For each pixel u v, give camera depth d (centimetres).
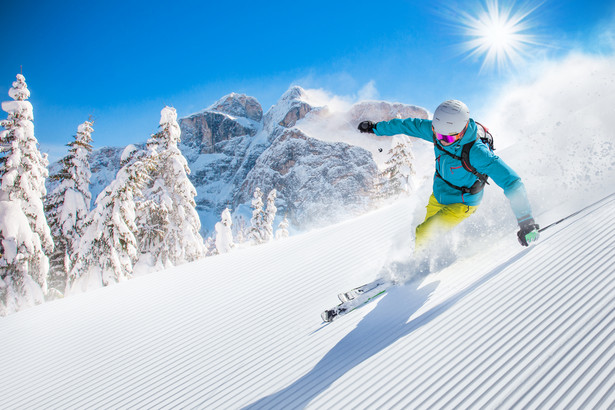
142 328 521
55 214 1948
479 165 322
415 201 798
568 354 219
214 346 421
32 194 1603
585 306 254
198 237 2212
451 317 302
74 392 399
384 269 452
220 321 485
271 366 342
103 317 589
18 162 1558
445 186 367
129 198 1816
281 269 616
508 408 199
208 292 597
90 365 450
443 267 405
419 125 364
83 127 2019
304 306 460
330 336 359
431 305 335
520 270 332
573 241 347
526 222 304
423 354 271
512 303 288
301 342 370
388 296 393
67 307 663
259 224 3803
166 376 385
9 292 1522
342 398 259
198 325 490
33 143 1609
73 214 1934
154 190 2128
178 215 2139
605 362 203
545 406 191
